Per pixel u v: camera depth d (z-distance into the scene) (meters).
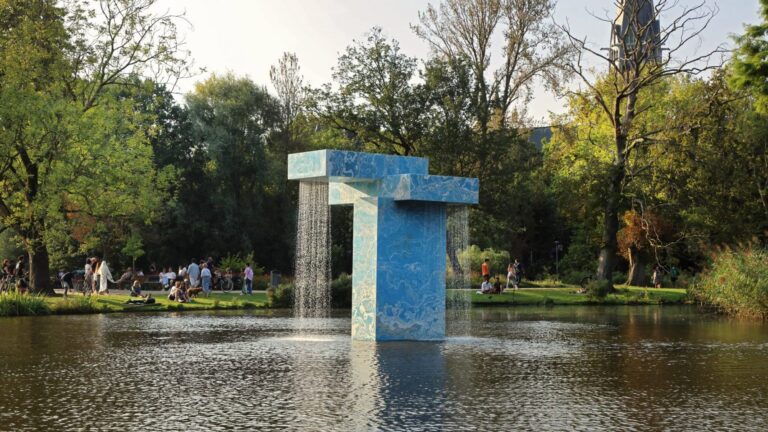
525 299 46.03
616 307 43.31
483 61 57.31
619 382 15.41
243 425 11.17
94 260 43.91
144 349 20.56
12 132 38.19
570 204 54.22
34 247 40.50
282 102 69.44
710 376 16.33
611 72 60.38
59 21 41.25
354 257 23.64
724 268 37.00
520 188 55.44
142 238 61.06
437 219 23.72
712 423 11.52
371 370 16.75
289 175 23.23
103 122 41.41
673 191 56.41
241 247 64.94
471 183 23.39
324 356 19.19
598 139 62.56
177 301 39.62
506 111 58.19
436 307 23.70
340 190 24.72
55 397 13.40
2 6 38.94
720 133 56.56
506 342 23.11
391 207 22.97
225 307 38.62
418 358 18.91
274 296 39.59
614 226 52.56
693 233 55.59
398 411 12.21
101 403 12.84
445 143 51.81
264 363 17.81
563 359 19.02
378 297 22.81
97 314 34.03
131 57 44.47
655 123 62.47
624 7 52.50
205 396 13.50
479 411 12.26
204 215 64.75
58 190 39.28
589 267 69.56
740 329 28.41
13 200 41.22
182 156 65.88
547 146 73.50
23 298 33.38
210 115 67.94
